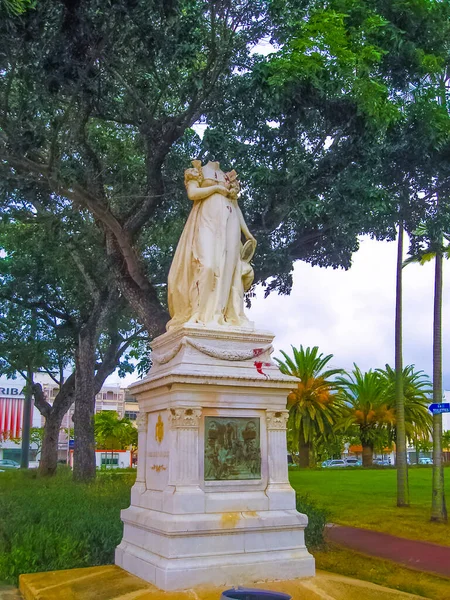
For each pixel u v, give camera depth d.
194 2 12.66
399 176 14.76
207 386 7.22
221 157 13.97
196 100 14.18
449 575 9.21
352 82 12.03
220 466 7.20
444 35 14.06
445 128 13.24
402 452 17.75
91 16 11.52
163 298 21.12
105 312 23.12
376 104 12.18
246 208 14.46
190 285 8.17
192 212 8.61
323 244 16.73
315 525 11.09
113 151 16.41
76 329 26.59
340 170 13.75
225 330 7.68
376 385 42.06
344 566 9.66
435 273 16.12
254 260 15.08
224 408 7.33
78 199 13.80
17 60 12.08
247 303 17.88
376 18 12.57
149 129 14.28
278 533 7.11
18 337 27.84
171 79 13.89
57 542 8.98
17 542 9.09
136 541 7.53
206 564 6.60
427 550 11.32
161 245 18.53
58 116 13.73
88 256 21.89
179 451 6.98
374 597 6.35
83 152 14.45
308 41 11.91
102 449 63.91
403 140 13.62
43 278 25.19
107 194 16.45
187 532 6.62
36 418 68.25
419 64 13.48
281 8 13.21
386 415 41.00
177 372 7.04
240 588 5.06
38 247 22.34
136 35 12.30
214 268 8.05
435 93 13.74
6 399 64.94
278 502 7.25
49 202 15.40
